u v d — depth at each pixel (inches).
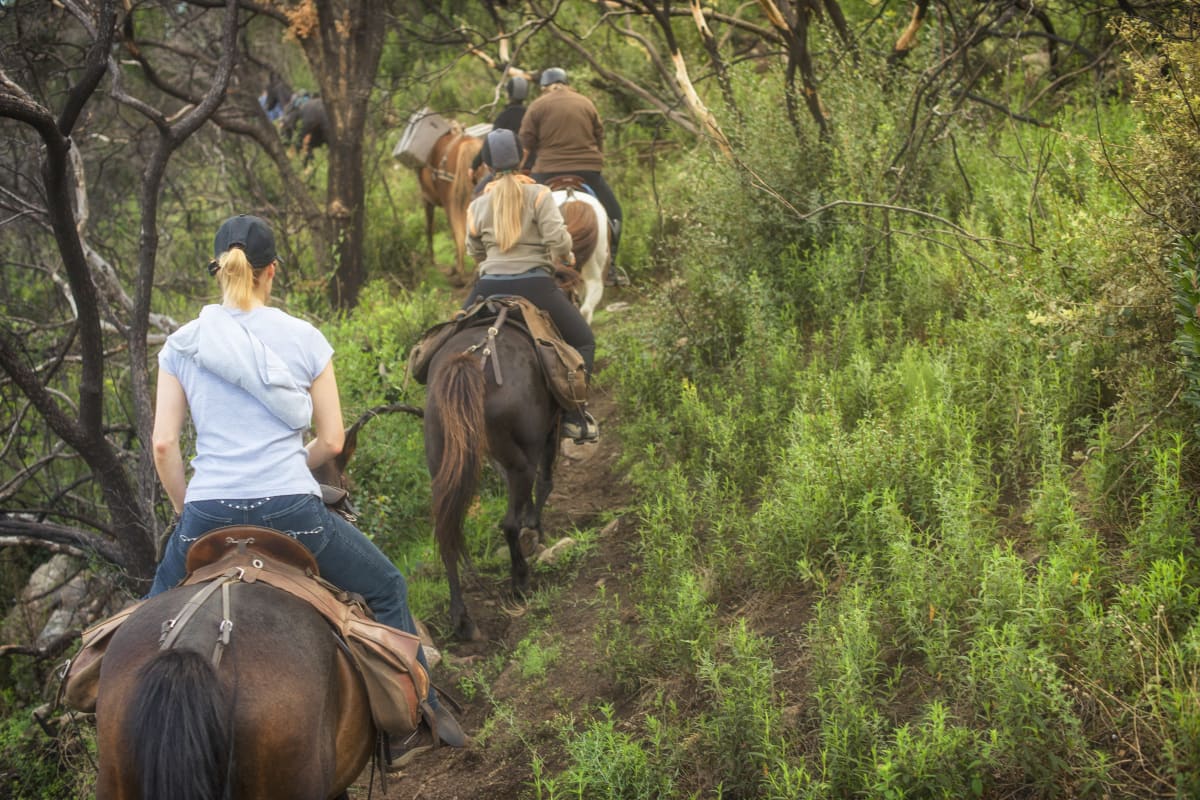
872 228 286.0
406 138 486.3
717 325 299.7
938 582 163.6
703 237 318.0
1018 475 197.2
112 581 290.2
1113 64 339.6
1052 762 126.4
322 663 116.2
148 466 274.5
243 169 522.6
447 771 185.2
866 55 326.3
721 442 243.1
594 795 159.8
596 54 508.4
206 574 122.0
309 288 442.9
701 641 180.4
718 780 154.2
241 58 474.9
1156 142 193.6
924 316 261.6
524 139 364.8
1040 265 221.8
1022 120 340.5
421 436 303.0
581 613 222.4
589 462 300.8
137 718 101.6
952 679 149.2
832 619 169.0
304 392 129.6
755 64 462.0
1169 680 129.0
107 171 498.6
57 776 241.3
